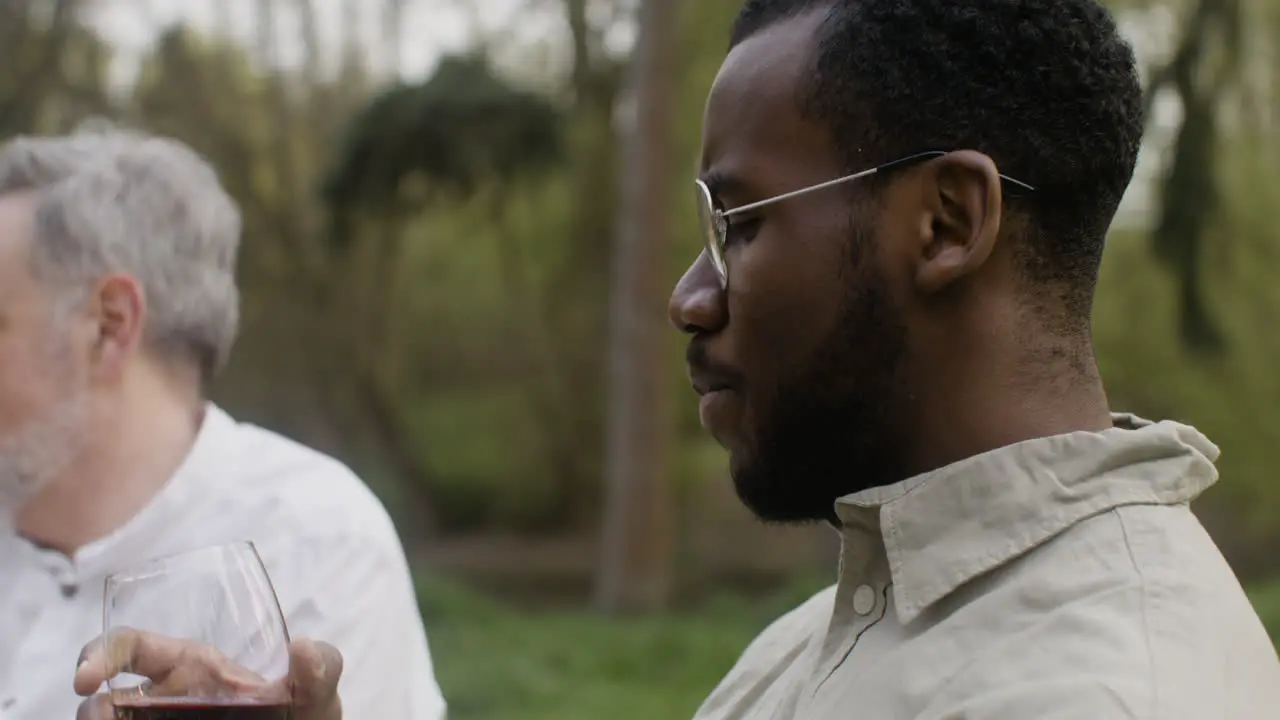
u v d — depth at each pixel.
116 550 1.97
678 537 12.57
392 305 14.20
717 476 12.83
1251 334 11.03
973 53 1.11
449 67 12.33
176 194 2.04
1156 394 11.53
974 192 1.09
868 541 1.16
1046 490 1.06
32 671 1.94
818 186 1.14
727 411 1.20
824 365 1.14
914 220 1.11
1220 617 0.98
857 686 1.09
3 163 2.03
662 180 9.97
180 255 2.03
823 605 1.43
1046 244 1.11
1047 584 1.02
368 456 14.21
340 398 13.90
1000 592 1.04
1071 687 0.93
